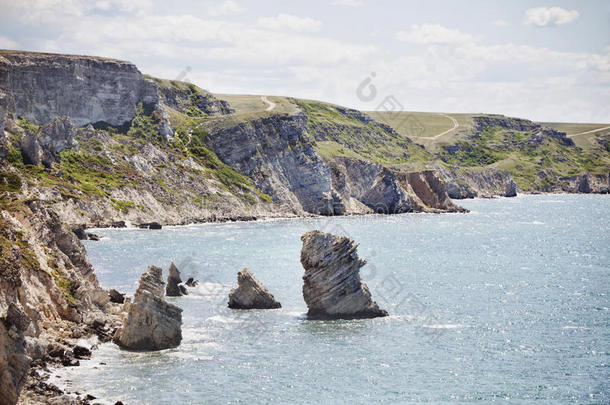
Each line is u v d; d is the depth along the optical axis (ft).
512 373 187.62
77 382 162.20
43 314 185.47
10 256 169.07
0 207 214.69
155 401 156.25
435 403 165.37
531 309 263.49
